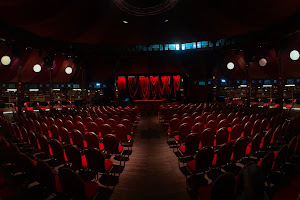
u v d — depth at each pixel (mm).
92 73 16000
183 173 3963
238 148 3658
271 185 3219
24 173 3543
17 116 7680
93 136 4234
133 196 3107
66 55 12758
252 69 15688
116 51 13633
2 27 8414
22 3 7133
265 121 5648
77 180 2312
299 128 5852
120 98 16422
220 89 16406
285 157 3256
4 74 14281
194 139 4082
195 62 15141
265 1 7570
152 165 4402
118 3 8969
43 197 3037
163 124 9203
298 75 14086
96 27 10594
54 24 9281
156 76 16125
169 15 9828
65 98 17953
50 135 5965
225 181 2096
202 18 10211
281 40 9578
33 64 14719
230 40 12125
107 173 3574
